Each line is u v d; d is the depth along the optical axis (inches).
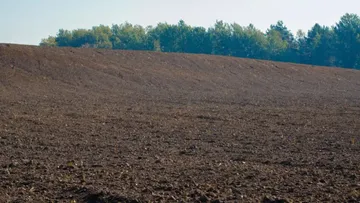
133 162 519.5
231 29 4473.4
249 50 4379.9
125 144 651.5
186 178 437.7
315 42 4183.1
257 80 2239.2
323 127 855.7
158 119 941.2
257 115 1045.2
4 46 2001.7
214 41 4387.3
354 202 358.3
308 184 416.5
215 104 1326.3
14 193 385.7
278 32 4594.0
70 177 437.4
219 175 451.2
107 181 423.8
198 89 1936.5
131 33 4650.6
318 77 2411.4
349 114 1090.1
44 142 657.0
